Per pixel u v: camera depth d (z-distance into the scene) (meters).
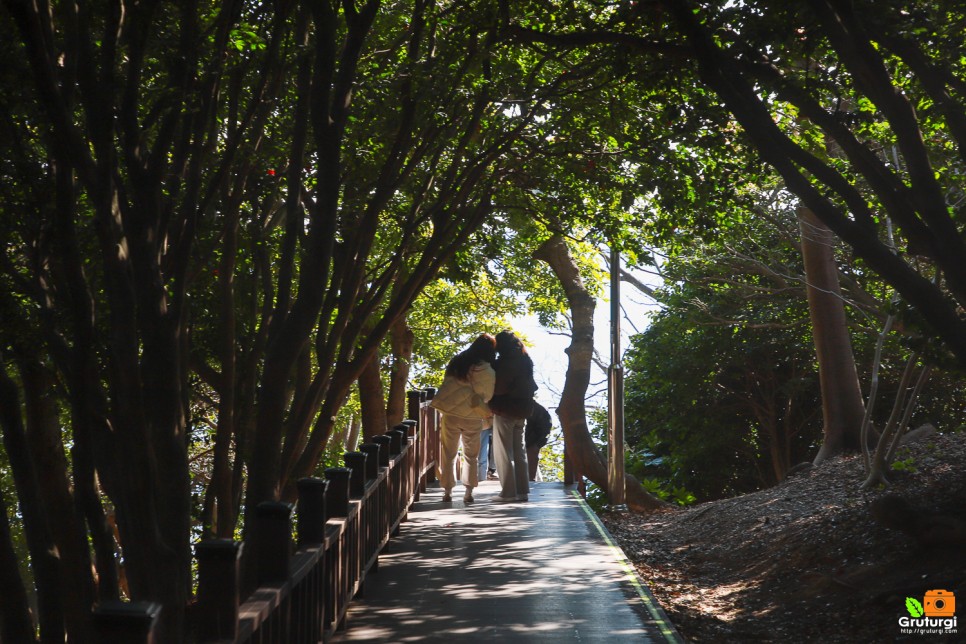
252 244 9.30
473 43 8.19
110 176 5.37
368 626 6.39
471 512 11.10
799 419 19.78
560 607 6.93
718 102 8.98
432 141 8.61
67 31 5.51
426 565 8.30
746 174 10.61
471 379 11.50
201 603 3.38
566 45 8.09
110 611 2.53
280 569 4.30
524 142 10.59
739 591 9.48
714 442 18.97
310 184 10.23
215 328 9.52
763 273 17.20
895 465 11.28
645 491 15.03
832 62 8.09
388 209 11.25
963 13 7.08
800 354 18.78
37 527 6.92
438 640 6.08
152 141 7.86
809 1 6.33
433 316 20.11
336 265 8.50
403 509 9.92
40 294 6.55
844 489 11.65
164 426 5.66
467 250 12.48
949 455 11.87
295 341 6.83
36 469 7.25
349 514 6.20
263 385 6.87
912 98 8.49
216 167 8.59
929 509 9.42
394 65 10.01
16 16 4.89
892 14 6.79
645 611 6.83
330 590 5.61
